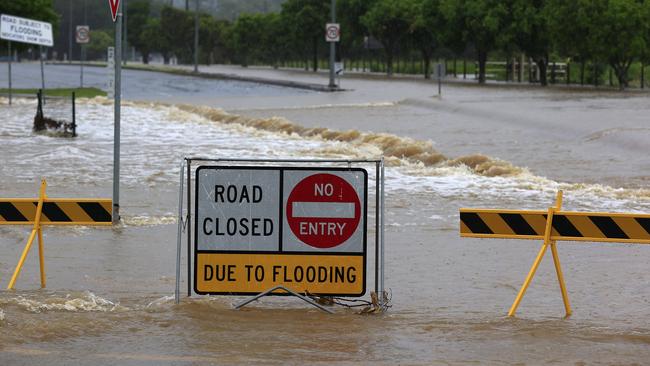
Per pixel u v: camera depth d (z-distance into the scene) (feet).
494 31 483.10
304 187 70.49
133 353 60.49
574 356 60.49
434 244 98.07
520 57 521.24
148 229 105.70
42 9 441.27
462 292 79.00
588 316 71.20
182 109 301.84
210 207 70.85
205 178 70.74
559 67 524.52
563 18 420.36
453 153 179.93
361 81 522.88
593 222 69.00
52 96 346.74
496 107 281.54
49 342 62.64
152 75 654.12
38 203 76.13
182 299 73.77
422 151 178.50
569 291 79.20
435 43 591.37
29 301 72.23
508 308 73.77
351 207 70.49
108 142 198.18
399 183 141.79
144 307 72.43
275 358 59.67
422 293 78.69
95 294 77.20
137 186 137.39
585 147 184.75
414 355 60.59
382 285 71.92
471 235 70.38
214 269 71.10
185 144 196.03
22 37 273.13
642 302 75.46
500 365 58.39
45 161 164.04
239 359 59.41
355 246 70.69
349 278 70.74
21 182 140.15
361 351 61.41
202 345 62.44
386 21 606.55
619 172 151.23
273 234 70.74
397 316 71.00
